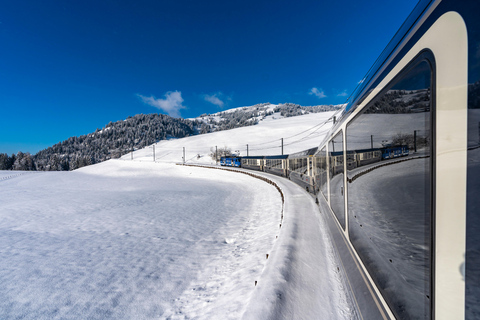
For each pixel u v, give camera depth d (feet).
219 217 45.62
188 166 205.46
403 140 5.16
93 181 148.05
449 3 3.64
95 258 25.23
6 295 18.04
